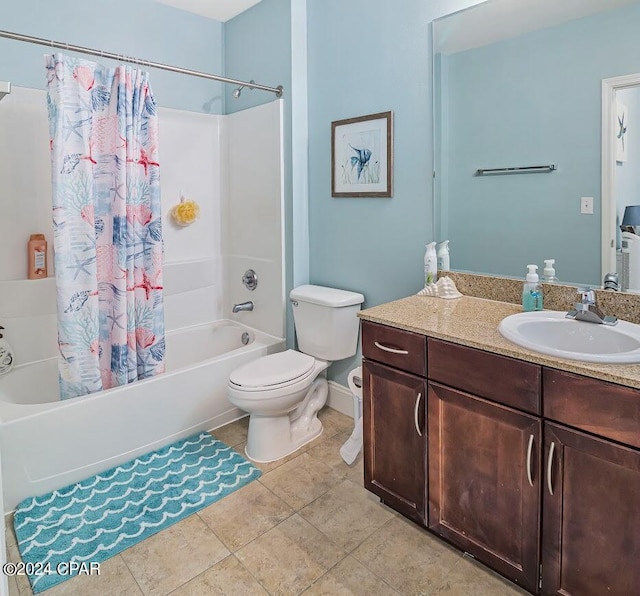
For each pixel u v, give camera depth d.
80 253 2.16
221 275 3.31
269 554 1.71
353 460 2.27
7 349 2.36
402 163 2.30
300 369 2.31
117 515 1.90
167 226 3.02
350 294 2.58
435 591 1.54
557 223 1.81
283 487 2.10
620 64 1.60
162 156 2.93
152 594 1.54
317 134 2.72
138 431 2.28
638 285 1.64
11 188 2.40
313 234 2.84
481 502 1.54
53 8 2.47
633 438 1.17
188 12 2.98
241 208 3.11
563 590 1.36
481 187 2.01
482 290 2.06
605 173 1.66
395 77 2.28
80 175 2.13
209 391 2.55
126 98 2.23
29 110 2.41
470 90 2.00
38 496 2.00
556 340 1.61
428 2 2.11
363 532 1.82
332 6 2.54
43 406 2.02
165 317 3.06
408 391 1.71
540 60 1.78
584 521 1.29
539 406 1.34
